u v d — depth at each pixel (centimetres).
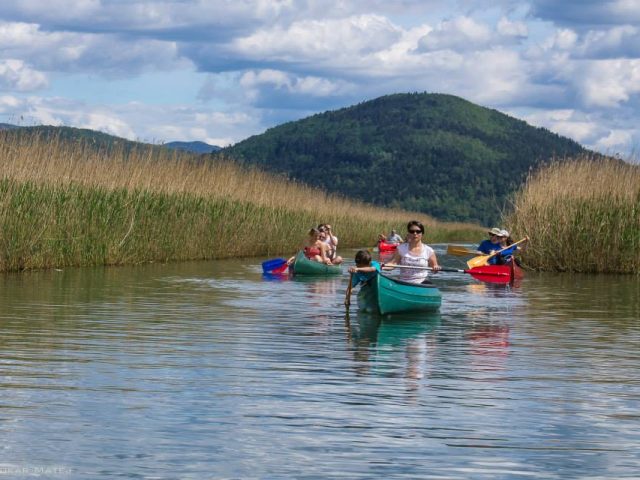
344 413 797
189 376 948
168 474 625
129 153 2969
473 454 682
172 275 2362
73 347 1122
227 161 3822
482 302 1828
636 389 922
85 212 2592
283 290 2002
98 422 750
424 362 1066
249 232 3578
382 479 622
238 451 679
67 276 2195
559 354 1146
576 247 2838
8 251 2253
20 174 2347
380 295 1514
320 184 18275
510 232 3095
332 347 1169
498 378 973
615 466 659
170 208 3020
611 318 1555
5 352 1074
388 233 6481
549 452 691
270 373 975
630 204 2825
